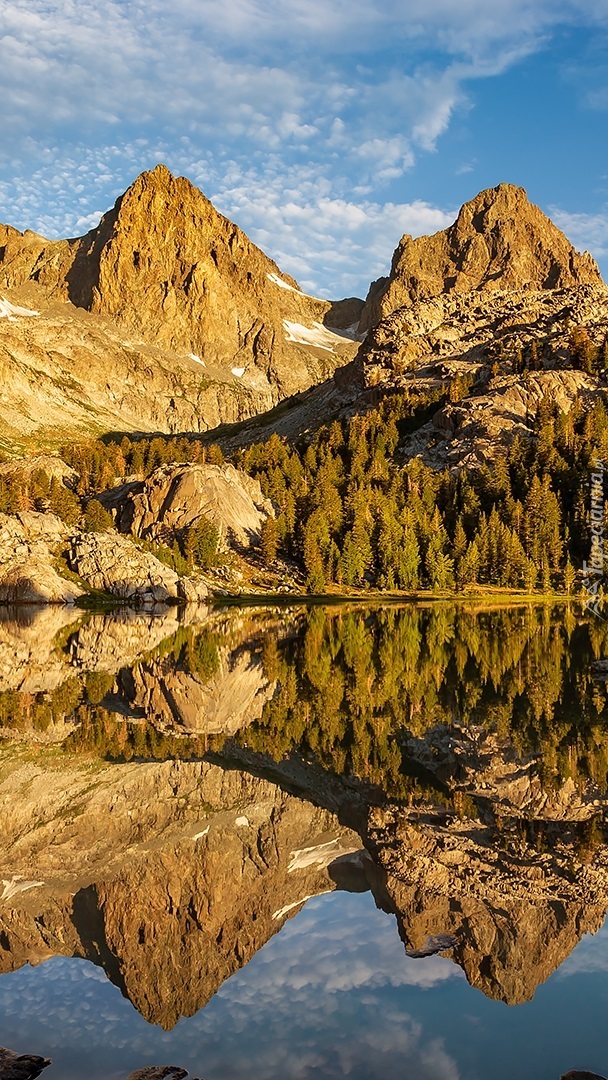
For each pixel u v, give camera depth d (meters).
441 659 66.19
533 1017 14.23
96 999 15.50
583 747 33.84
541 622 111.94
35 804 27.56
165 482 186.88
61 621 118.19
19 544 158.88
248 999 15.14
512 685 51.06
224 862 22.77
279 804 27.52
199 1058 12.95
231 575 170.25
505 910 19.12
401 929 18.58
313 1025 14.12
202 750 34.47
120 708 44.41
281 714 42.16
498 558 174.62
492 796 27.52
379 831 24.66
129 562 158.25
